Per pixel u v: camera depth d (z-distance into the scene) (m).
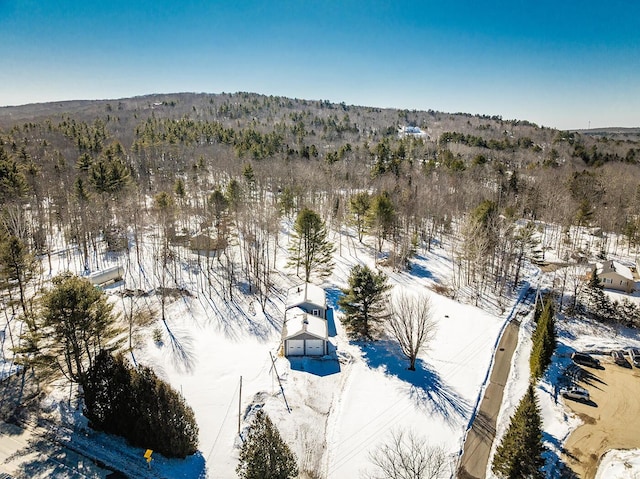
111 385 28.31
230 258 64.19
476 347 42.78
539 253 70.69
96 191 72.88
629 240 70.44
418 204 72.81
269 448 23.61
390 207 63.81
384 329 44.84
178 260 62.28
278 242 71.31
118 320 44.91
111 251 64.56
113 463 26.72
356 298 42.09
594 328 48.38
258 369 37.75
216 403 33.00
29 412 30.77
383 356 40.38
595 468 29.09
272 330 44.81
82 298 29.02
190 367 37.53
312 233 53.62
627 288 55.94
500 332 45.94
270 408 32.53
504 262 60.47
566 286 58.09
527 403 24.67
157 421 26.92
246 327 45.12
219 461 27.64
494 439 30.67
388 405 33.59
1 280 40.72
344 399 34.25
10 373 34.81
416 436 30.34
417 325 41.34
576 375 40.22
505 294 56.03
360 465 27.81
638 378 39.91
